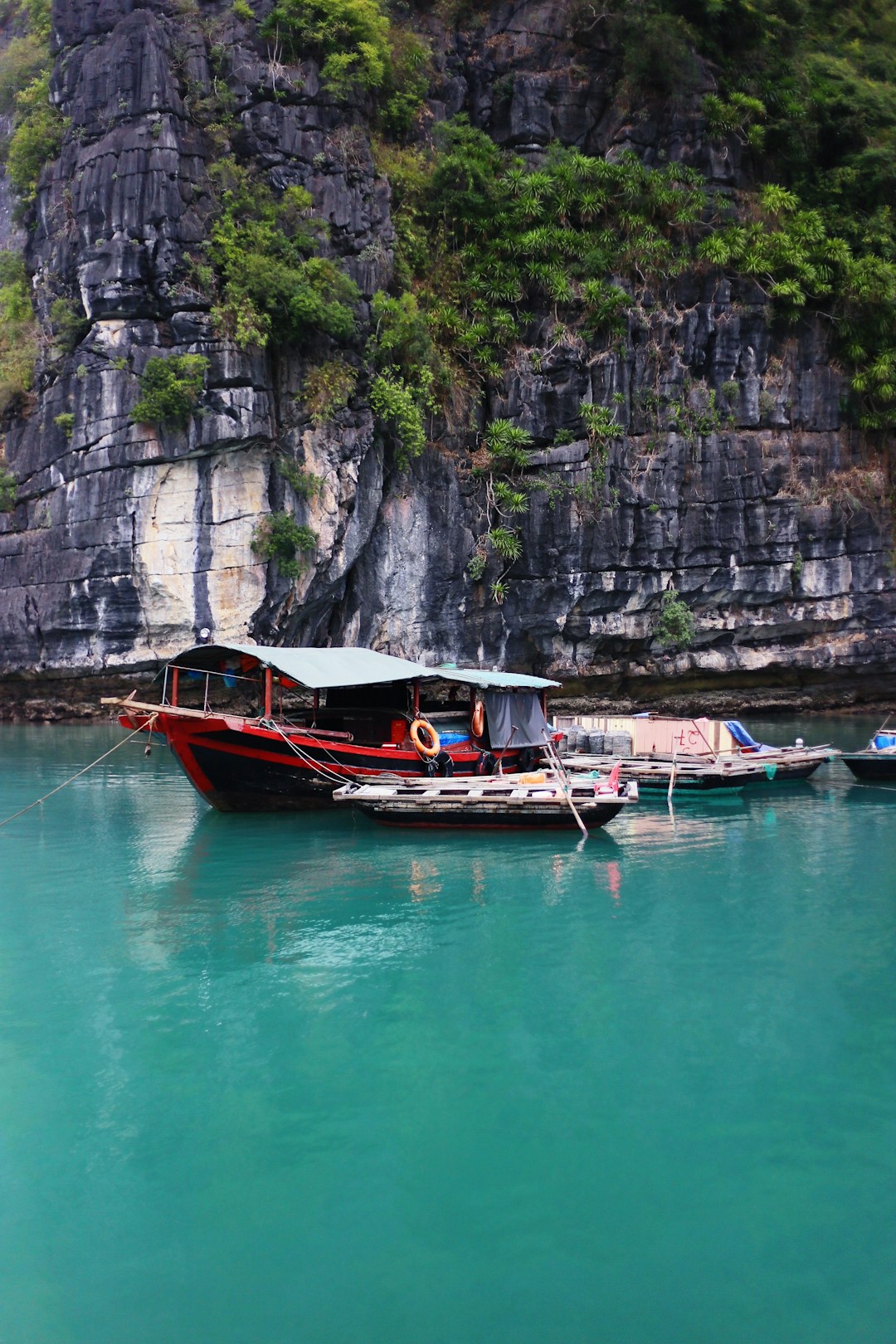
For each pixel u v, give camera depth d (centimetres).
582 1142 651
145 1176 616
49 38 3425
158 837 1574
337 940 1034
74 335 3138
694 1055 770
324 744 1662
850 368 3931
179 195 3033
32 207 3325
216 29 3234
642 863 1399
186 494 3091
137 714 1678
